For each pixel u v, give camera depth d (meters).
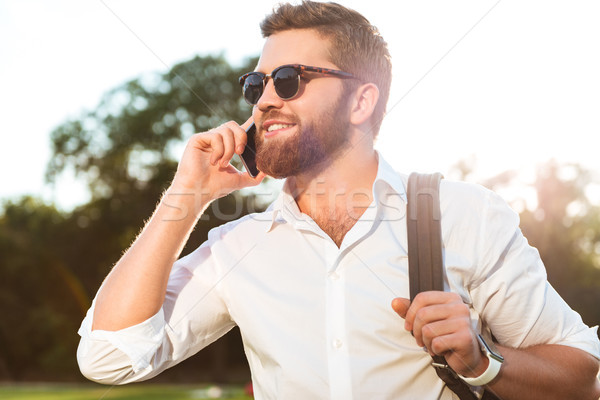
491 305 1.96
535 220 32.31
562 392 1.89
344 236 2.09
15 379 39.56
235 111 35.94
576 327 1.99
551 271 32.75
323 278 1.99
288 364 1.93
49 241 40.03
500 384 1.82
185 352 2.16
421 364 1.90
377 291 1.95
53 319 40.09
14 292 40.34
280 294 2.00
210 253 2.18
